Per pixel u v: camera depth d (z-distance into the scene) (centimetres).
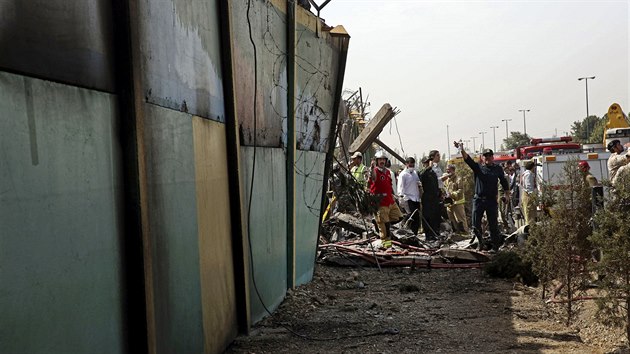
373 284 1010
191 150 529
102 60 378
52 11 325
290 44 867
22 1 300
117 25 398
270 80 793
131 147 403
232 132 641
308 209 1003
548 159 1842
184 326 498
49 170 318
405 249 1327
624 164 1348
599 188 741
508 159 3794
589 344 633
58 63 329
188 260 512
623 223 592
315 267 1116
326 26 1070
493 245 1331
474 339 650
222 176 625
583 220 745
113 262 386
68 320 333
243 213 664
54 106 325
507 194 1352
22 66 298
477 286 969
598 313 616
